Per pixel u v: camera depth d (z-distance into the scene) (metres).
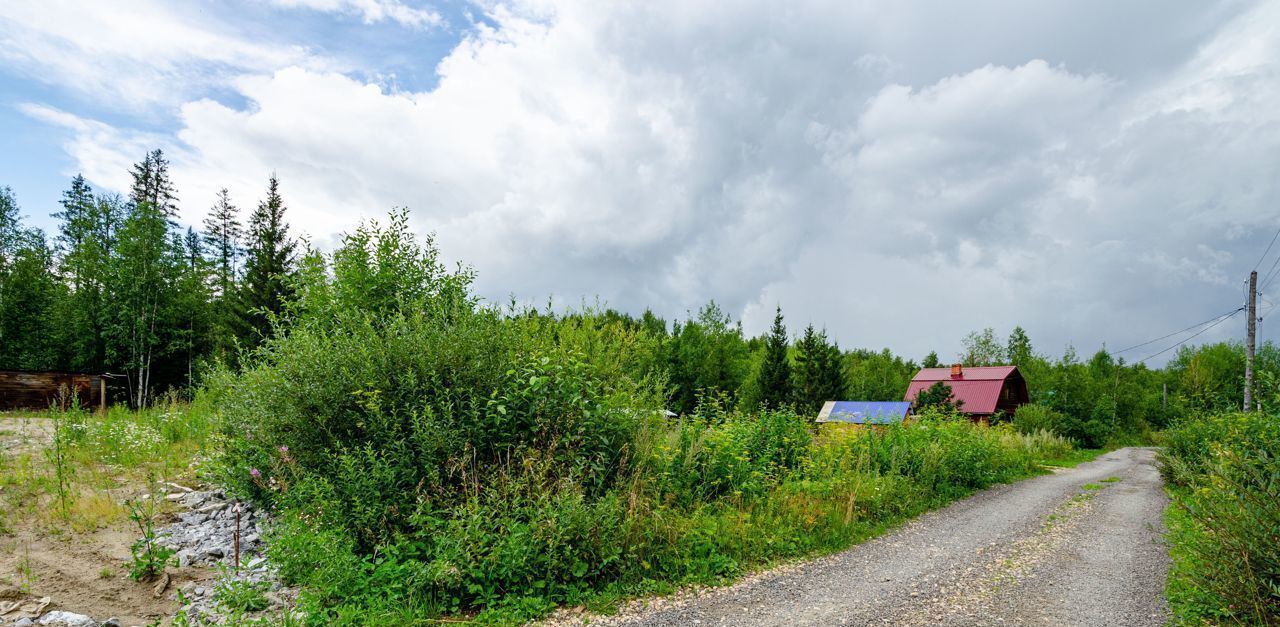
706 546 6.81
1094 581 6.31
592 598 5.47
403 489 6.34
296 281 11.00
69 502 7.16
